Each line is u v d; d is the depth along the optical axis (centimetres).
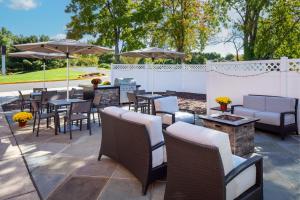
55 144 468
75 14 1488
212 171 200
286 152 424
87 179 322
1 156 402
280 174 335
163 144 292
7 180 318
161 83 1399
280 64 586
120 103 979
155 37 1573
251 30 1092
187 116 525
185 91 1406
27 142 479
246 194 232
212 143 198
